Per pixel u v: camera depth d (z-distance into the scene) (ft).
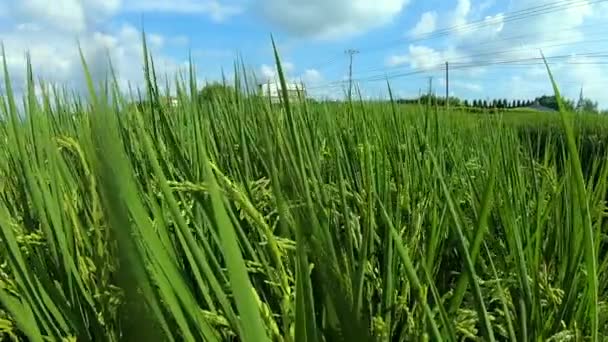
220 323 2.69
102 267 3.11
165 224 2.80
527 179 7.02
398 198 5.08
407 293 3.73
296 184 2.18
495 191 4.89
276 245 2.83
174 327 2.48
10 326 3.48
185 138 6.63
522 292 3.59
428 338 2.86
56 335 3.30
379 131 7.75
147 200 3.88
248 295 1.53
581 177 3.00
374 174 5.53
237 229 3.37
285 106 2.51
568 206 4.52
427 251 4.16
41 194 3.93
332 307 1.69
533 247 4.85
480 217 3.02
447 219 4.44
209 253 3.24
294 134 2.46
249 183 4.41
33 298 3.24
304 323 1.90
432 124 8.88
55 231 3.70
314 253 1.87
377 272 4.01
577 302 4.23
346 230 3.30
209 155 5.07
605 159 5.02
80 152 3.82
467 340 4.15
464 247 2.79
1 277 3.75
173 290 2.28
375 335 2.80
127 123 5.38
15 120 3.73
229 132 6.69
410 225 4.91
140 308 0.95
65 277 3.64
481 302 2.73
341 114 10.21
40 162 4.15
